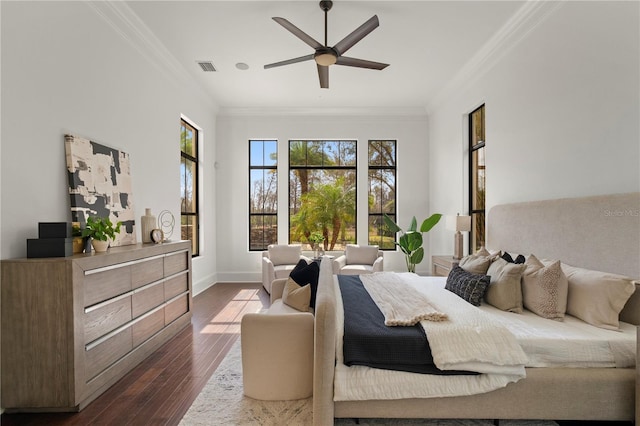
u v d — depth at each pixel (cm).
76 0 256
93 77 276
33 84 219
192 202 523
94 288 214
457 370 175
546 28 292
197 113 509
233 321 374
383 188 622
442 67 429
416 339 181
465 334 182
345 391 175
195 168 532
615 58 225
